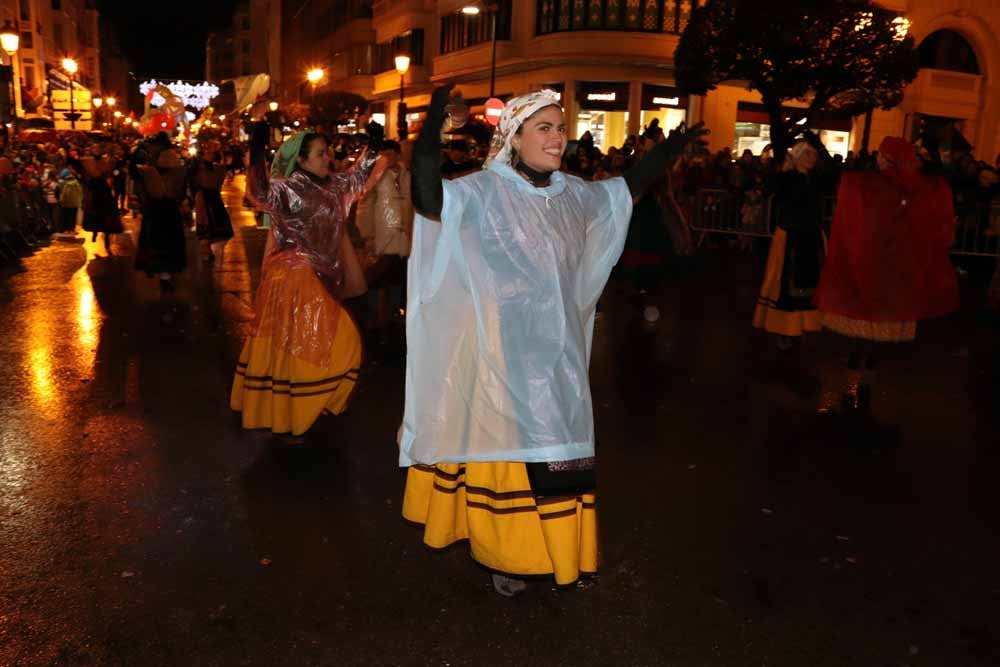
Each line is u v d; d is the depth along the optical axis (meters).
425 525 3.61
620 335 9.23
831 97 21.78
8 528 4.26
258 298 5.55
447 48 36.19
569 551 3.27
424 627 3.48
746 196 17.52
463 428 3.34
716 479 5.14
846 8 18.95
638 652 3.34
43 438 5.59
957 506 4.84
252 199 5.30
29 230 17.20
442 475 3.47
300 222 5.41
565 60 28.52
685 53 20.48
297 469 5.13
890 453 5.68
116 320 9.54
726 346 8.80
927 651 3.41
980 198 14.77
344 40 49.78
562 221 3.32
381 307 8.86
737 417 6.37
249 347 5.64
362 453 5.43
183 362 7.71
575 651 3.34
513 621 3.54
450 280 3.33
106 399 6.50
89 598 3.63
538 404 3.23
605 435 5.89
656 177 3.69
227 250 16.42
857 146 31.20
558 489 3.25
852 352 7.74
